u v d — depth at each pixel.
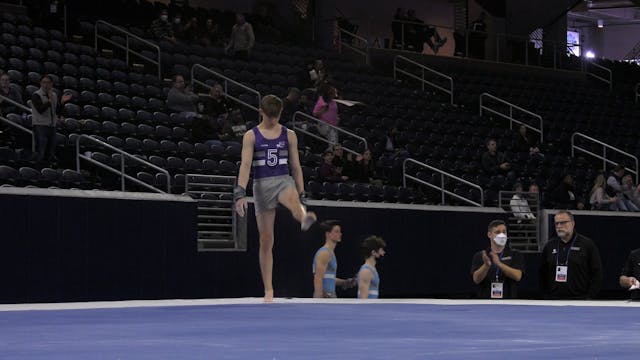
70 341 5.92
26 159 22.00
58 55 29.86
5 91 24.31
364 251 15.96
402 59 43.19
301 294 22.39
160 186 22.97
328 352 5.25
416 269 24.83
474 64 45.81
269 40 40.75
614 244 29.28
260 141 11.67
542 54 49.31
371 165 28.30
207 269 20.86
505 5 49.94
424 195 28.47
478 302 11.23
